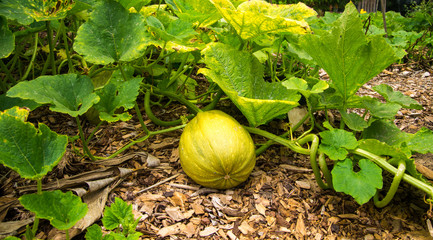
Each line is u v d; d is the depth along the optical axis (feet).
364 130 3.05
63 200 1.83
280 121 3.80
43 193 1.80
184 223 2.46
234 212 2.58
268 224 2.50
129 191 2.72
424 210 2.64
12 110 2.13
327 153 2.58
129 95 2.63
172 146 3.29
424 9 10.75
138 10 3.15
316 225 2.52
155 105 4.01
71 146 3.13
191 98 3.98
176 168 3.01
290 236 2.42
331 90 3.31
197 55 3.44
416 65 6.30
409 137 2.81
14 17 2.49
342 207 2.67
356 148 2.68
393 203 2.71
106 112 2.67
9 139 1.89
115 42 2.68
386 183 2.92
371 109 2.99
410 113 4.25
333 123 3.86
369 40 2.81
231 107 4.06
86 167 2.86
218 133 2.63
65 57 3.91
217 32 3.29
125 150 3.17
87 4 2.67
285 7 2.97
